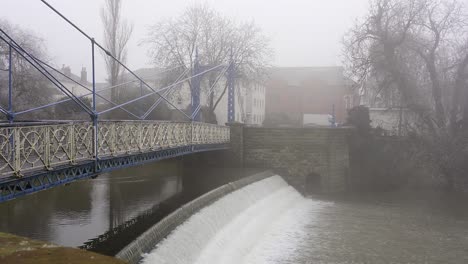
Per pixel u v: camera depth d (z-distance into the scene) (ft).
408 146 126.82
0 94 115.44
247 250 64.69
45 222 59.52
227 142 119.65
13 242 24.23
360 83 135.33
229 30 159.33
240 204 81.15
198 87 121.29
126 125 59.26
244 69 157.79
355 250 68.64
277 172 122.21
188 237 56.85
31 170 38.78
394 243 72.95
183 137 84.38
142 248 47.67
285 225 81.41
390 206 103.30
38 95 131.34
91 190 85.81
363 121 135.64
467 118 122.52
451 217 92.27
